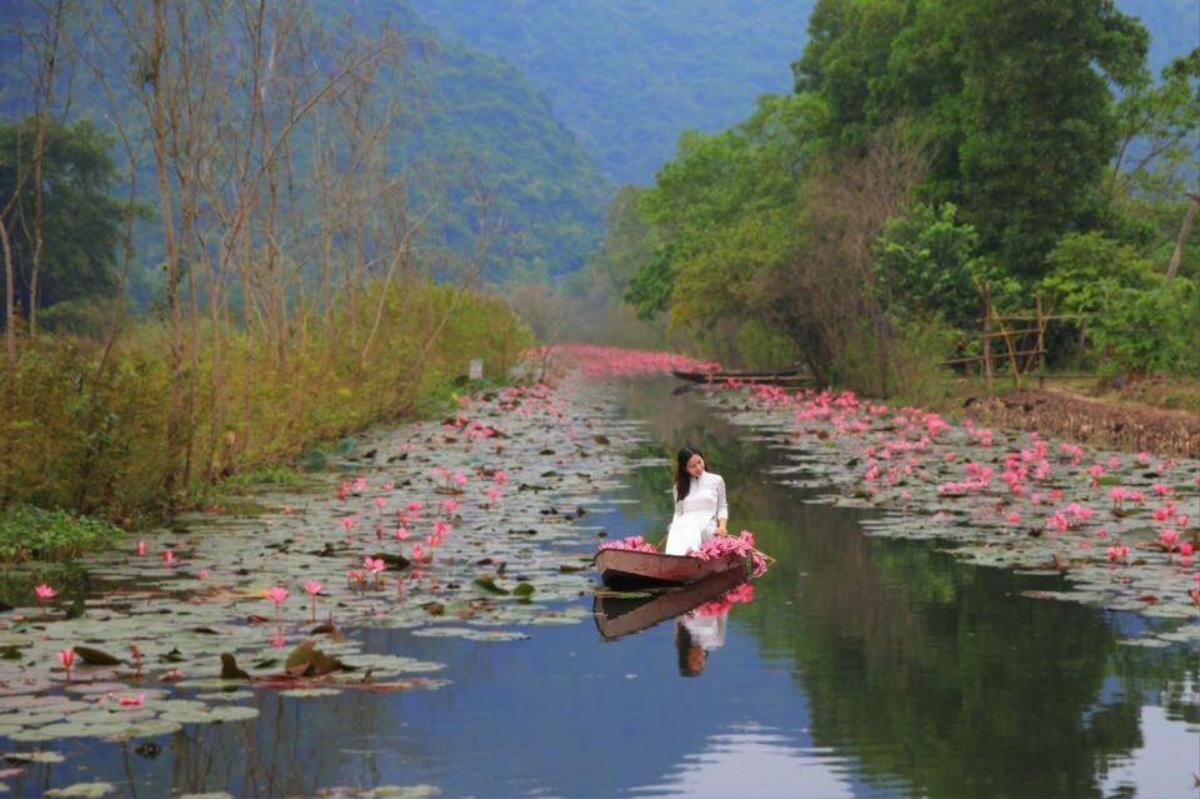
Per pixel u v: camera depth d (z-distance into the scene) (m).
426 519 15.72
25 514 14.02
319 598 11.28
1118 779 7.06
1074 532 14.65
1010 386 32.88
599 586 12.03
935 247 34.12
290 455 21.20
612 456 23.14
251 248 23.34
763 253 40.22
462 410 32.94
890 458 21.95
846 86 47.78
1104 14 40.22
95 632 9.90
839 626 10.54
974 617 10.80
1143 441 23.08
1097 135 39.09
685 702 8.48
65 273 48.94
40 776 7.03
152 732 7.36
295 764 7.23
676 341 84.00
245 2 20.45
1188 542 13.40
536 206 164.75
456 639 10.10
